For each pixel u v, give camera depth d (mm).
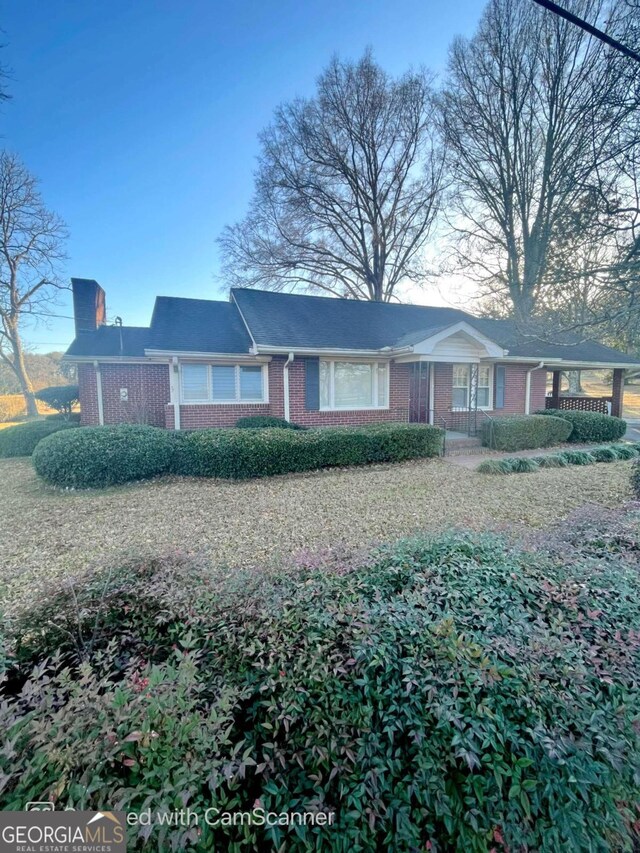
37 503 6340
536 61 13984
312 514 5527
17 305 20125
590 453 9109
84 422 11281
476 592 2070
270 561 2803
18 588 3457
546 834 1279
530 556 2518
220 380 10523
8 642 1833
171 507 5996
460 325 10445
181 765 1220
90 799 1133
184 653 1777
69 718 1269
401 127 18922
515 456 9359
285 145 19344
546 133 14203
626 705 1439
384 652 1594
